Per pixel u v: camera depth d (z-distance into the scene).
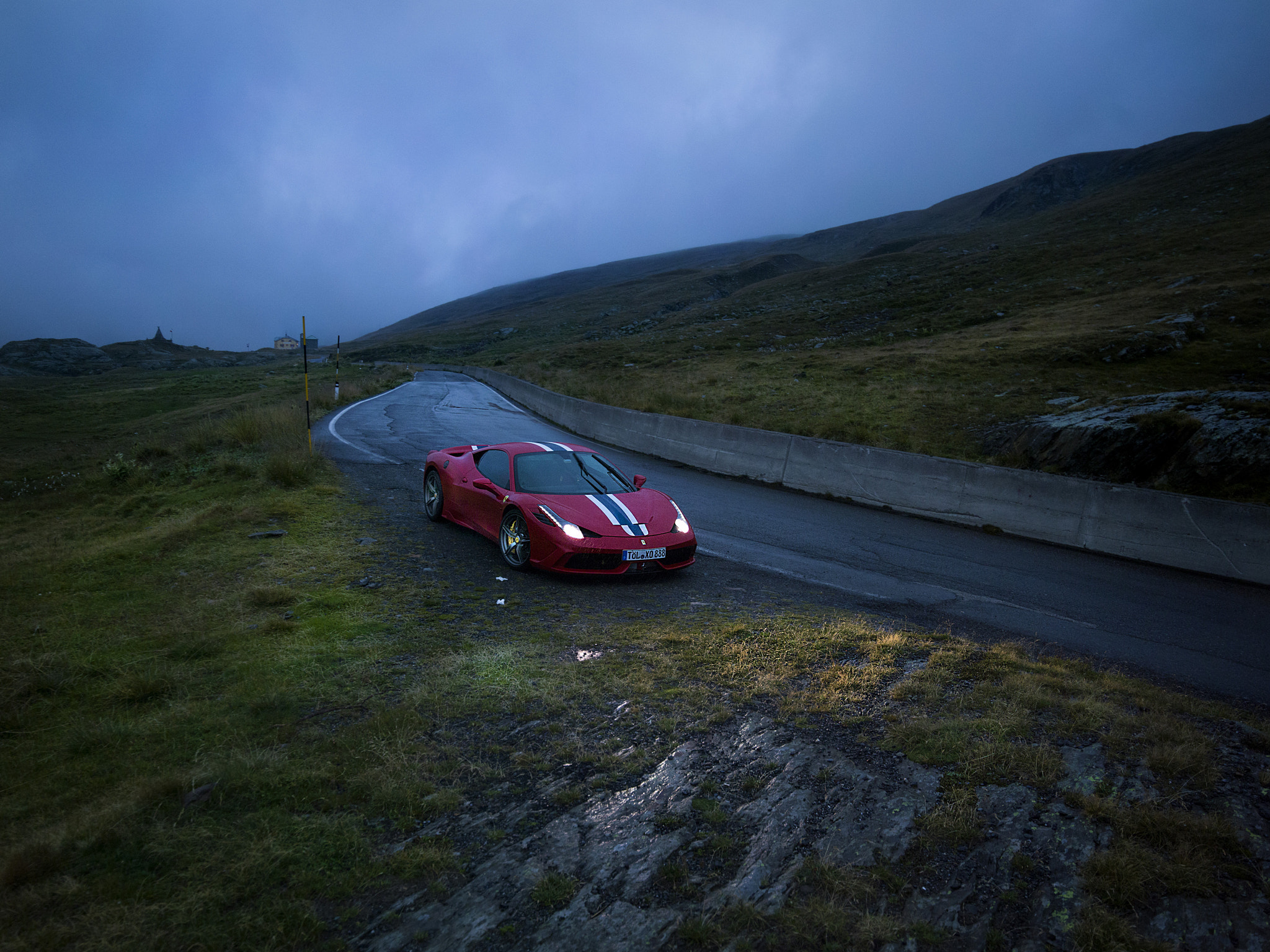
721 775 2.99
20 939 1.99
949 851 2.51
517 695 3.70
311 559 6.29
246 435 13.90
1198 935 2.12
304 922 2.10
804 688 3.93
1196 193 73.69
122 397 52.62
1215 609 6.46
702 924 2.12
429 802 2.71
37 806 2.69
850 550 8.02
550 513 6.20
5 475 21.12
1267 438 11.84
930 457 10.57
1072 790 2.86
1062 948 2.08
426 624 4.82
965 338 34.75
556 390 29.95
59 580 5.70
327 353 143.12
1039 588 6.86
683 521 6.74
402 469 11.90
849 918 2.18
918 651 4.54
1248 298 29.86
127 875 2.27
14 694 3.57
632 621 5.07
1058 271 52.62
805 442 12.42
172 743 3.13
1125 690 4.00
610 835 2.56
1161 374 21.34
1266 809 2.78
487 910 2.18
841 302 63.59
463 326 168.62
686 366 38.31
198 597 5.25
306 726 3.30
